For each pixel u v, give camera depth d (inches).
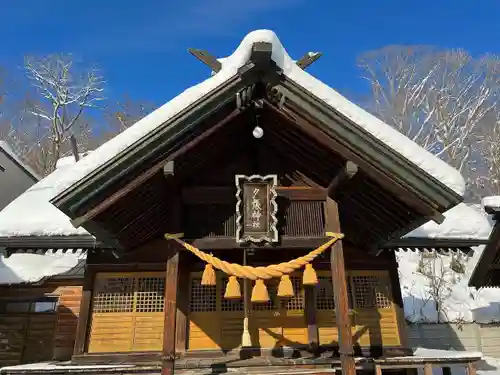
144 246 339.3
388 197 248.7
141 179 222.8
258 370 241.3
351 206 281.1
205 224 252.5
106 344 317.1
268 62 225.9
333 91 234.2
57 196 210.1
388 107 1411.2
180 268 317.4
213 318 309.4
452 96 1338.6
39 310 467.8
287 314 314.3
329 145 232.2
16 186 693.3
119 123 1396.4
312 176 275.3
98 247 330.6
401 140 234.7
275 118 257.0
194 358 291.1
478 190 1227.9
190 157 250.5
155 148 221.5
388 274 342.3
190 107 223.5
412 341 583.2
